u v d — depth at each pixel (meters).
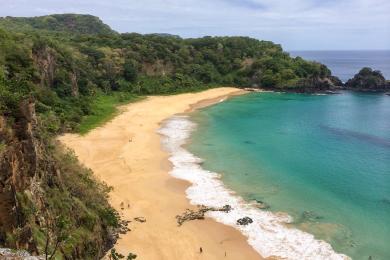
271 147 66.88
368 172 55.12
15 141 25.22
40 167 28.84
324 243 37.00
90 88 102.00
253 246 36.75
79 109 81.81
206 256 35.22
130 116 87.19
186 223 40.59
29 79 68.94
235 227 39.88
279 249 36.25
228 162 58.78
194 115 92.62
